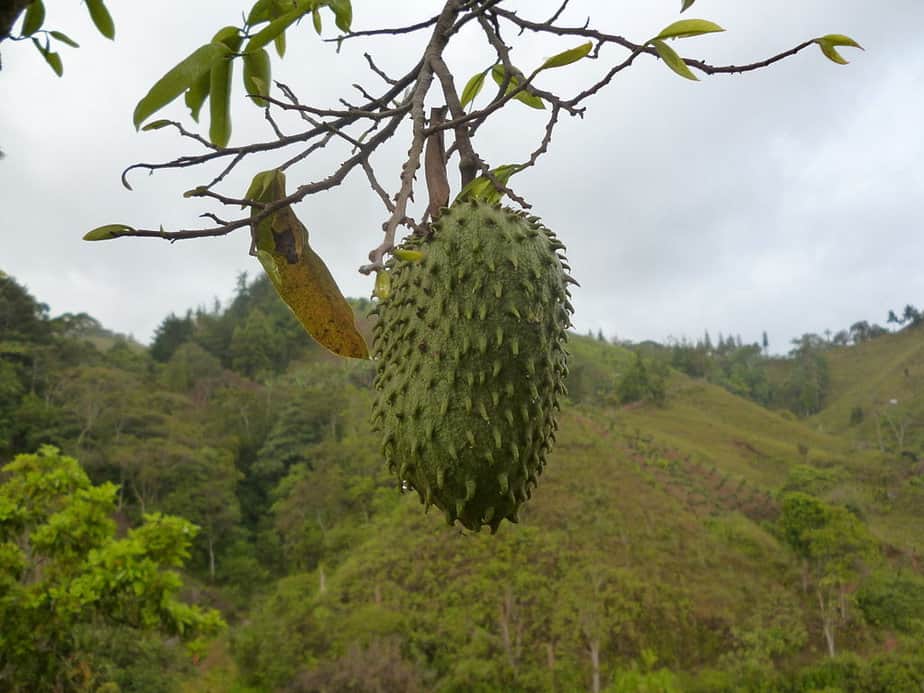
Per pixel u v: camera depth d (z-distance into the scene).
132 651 15.64
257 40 1.65
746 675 28.58
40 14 1.49
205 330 92.31
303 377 78.62
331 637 30.89
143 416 56.88
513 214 2.16
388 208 1.78
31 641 10.26
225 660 32.06
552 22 1.97
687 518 42.03
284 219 2.03
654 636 31.33
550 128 1.99
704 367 118.19
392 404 2.05
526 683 28.31
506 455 1.96
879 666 27.69
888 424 82.00
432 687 28.30
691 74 1.68
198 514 47.28
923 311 129.88
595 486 44.19
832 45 1.60
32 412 51.22
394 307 2.12
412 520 40.81
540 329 2.03
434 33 1.99
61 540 10.48
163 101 1.51
